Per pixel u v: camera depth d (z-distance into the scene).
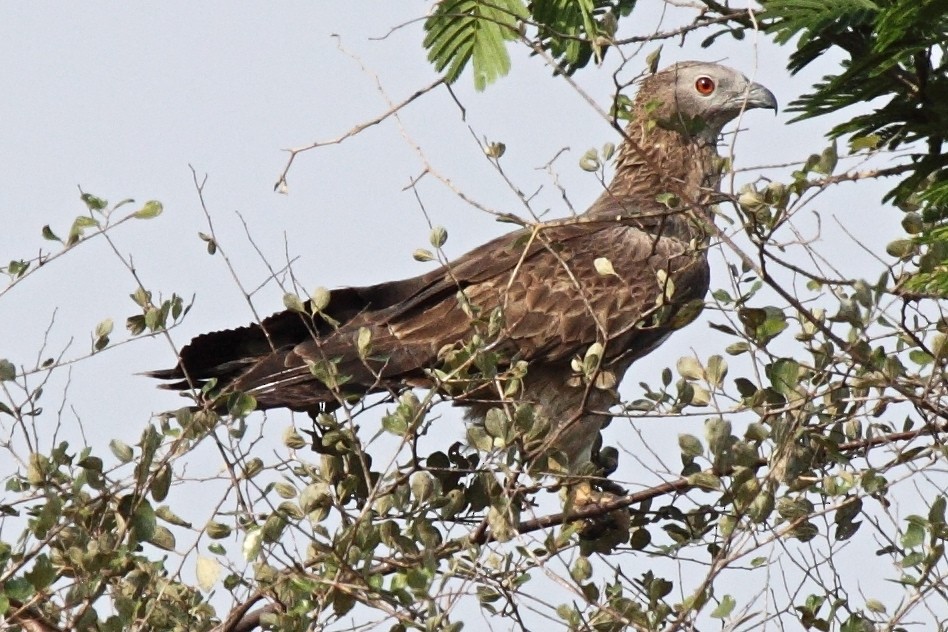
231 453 9.53
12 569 8.39
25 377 9.49
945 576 8.75
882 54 10.24
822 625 9.27
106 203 10.02
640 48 9.72
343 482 9.59
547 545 9.22
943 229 9.81
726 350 9.70
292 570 8.91
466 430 9.78
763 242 9.12
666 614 8.90
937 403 9.41
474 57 11.66
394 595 8.60
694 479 9.24
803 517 8.88
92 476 9.12
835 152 9.16
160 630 9.19
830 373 9.41
